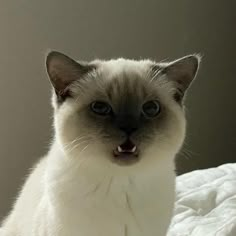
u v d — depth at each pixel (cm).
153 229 26
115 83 26
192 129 55
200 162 56
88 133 25
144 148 25
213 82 55
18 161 48
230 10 54
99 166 25
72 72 26
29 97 48
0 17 46
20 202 32
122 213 25
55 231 25
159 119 25
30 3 47
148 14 51
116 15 50
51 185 26
